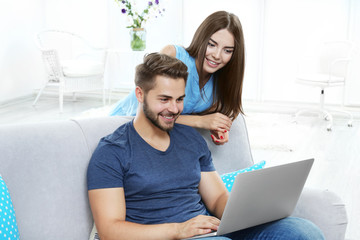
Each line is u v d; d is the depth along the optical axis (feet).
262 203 4.19
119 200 4.17
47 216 4.08
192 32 17.89
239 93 5.67
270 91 17.40
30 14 18.49
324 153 12.12
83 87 16.69
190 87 5.59
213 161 5.57
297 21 16.62
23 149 4.10
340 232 4.70
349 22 15.98
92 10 18.71
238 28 5.32
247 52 17.37
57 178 4.21
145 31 16.12
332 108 16.25
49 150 4.24
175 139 4.71
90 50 19.03
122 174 4.29
